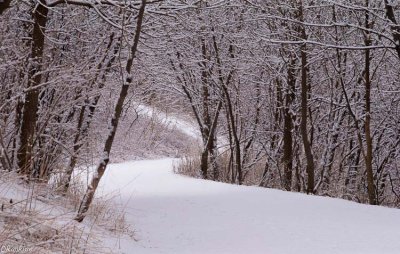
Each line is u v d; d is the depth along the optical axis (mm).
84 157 10953
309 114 18875
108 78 12305
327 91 19641
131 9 10055
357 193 18922
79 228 6094
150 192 13383
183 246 7133
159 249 6812
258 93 21000
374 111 18766
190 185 14680
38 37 9594
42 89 9523
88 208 7102
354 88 18156
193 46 18891
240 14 17562
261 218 9352
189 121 33344
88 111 11477
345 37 16484
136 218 9219
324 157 18766
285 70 18391
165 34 11680
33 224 5395
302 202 11125
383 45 13930
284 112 18547
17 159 9016
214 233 8086
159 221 9070
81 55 11336
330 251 6734
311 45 17328
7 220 5262
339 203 11070
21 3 10711
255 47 18141
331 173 19391
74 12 11414
